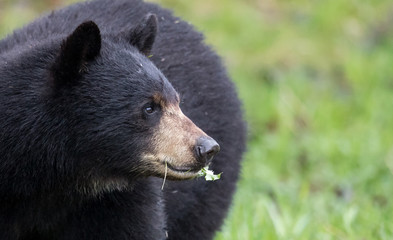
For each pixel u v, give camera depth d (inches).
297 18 938.1
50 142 342.6
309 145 696.4
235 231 482.6
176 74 420.2
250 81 804.6
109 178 354.9
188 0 881.5
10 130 340.2
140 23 365.4
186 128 345.7
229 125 449.7
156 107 346.3
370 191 620.4
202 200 439.8
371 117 758.5
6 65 347.3
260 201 534.6
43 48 350.0
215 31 857.5
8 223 355.9
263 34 877.2
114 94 341.1
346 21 951.0
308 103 780.0
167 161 344.8
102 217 364.8
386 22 964.6
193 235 446.0
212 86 442.3
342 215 518.0
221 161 442.3
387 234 481.1
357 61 863.7
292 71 829.8
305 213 519.5
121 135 342.6
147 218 367.6
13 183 345.7
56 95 339.6
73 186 354.9
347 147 682.8
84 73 342.3
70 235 370.0
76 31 332.2
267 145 694.5
